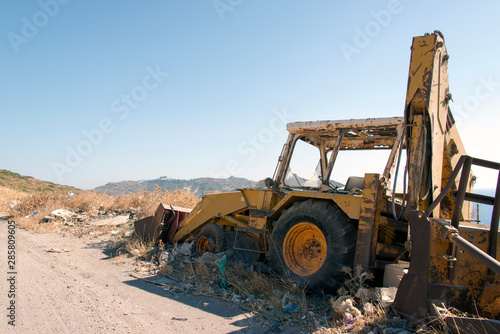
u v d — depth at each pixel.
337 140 5.43
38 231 10.05
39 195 15.35
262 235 5.87
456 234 3.25
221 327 3.55
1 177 43.50
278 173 5.98
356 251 4.27
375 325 3.33
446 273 3.33
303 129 5.75
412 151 3.99
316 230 4.82
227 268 5.49
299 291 4.55
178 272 5.73
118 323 3.55
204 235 6.68
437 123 4.11
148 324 3.56
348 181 5.41
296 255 5.03
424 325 3.13
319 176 5.99
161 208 7.76
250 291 4.72
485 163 3.65
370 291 3.82
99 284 5.00
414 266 3.41
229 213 6.62
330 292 4.46
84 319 3.62
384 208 4.60
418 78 3.99
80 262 6.42
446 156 4.59
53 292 4.48
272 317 3.82
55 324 3.46
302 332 3.41
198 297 4.57
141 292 4.70
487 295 3.39
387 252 4.54
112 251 7.43
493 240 3.56
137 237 7.93
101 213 13.47
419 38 4.05
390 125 4.99
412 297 3.36
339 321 3.52
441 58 4.16
